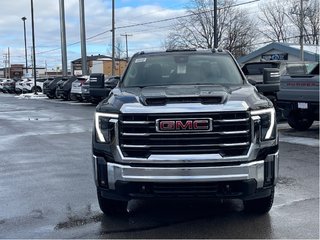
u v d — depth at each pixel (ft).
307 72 46.42
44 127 52.90
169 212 18.94
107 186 16.40
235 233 16.43
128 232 16.74
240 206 19.54
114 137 15.97
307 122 43.65
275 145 16.53
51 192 22.44
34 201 20.94
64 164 29.60
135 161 15.66
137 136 15.61
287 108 42.32
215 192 15.65
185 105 15.51
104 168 16.44
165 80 20.44
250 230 16.70
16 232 16.92
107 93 21.62
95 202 20.58
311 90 38.91
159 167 15.49
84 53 141.90
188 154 15.42
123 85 20.58
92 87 22.24
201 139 15.39
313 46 147.95
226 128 15.47
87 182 24.39
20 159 31.83
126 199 16.24
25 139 42.52
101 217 18.45
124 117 15.75
